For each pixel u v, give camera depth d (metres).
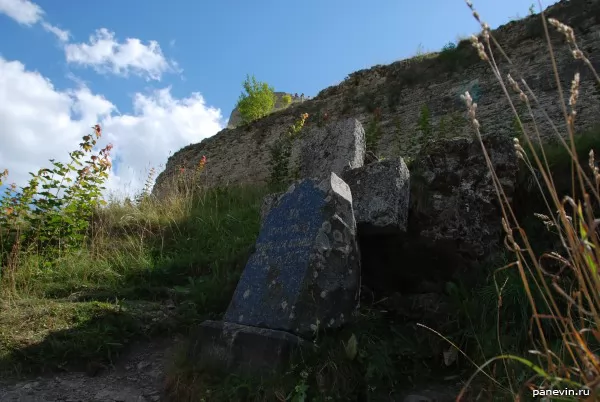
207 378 3.30
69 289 5.63
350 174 4.71
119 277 5.96
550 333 3.14
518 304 3.33
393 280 4.38
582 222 1.58
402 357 3.32
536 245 3.94
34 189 6.91
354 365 3.10
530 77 11.08
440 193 4.29
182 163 20.39
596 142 4.86
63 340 4.23
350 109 15.42
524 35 11.88
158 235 7.36
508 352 3.00
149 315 4.71
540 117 10.23
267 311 3.55
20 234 6.56
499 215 4.19
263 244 4.15
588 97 9.74
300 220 3.91
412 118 13.38
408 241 4.28
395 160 4.41
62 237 6.83
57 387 3.68
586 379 1.51
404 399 2.98
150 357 4.14
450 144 4.48
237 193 9.62
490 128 11.17
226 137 19.11
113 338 4.29
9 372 3.84
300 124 14.82
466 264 4.06
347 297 3.62
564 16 11.25
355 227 3.94
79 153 7.19
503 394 2.69
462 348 3.32
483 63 12.51
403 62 15.16
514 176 4.28
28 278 5.77
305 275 3.50
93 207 7.86
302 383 2.95
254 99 26.41
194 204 8.73
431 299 3.85
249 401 2.99
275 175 10.45
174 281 5.82
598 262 1.53
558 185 4.46
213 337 3.66
